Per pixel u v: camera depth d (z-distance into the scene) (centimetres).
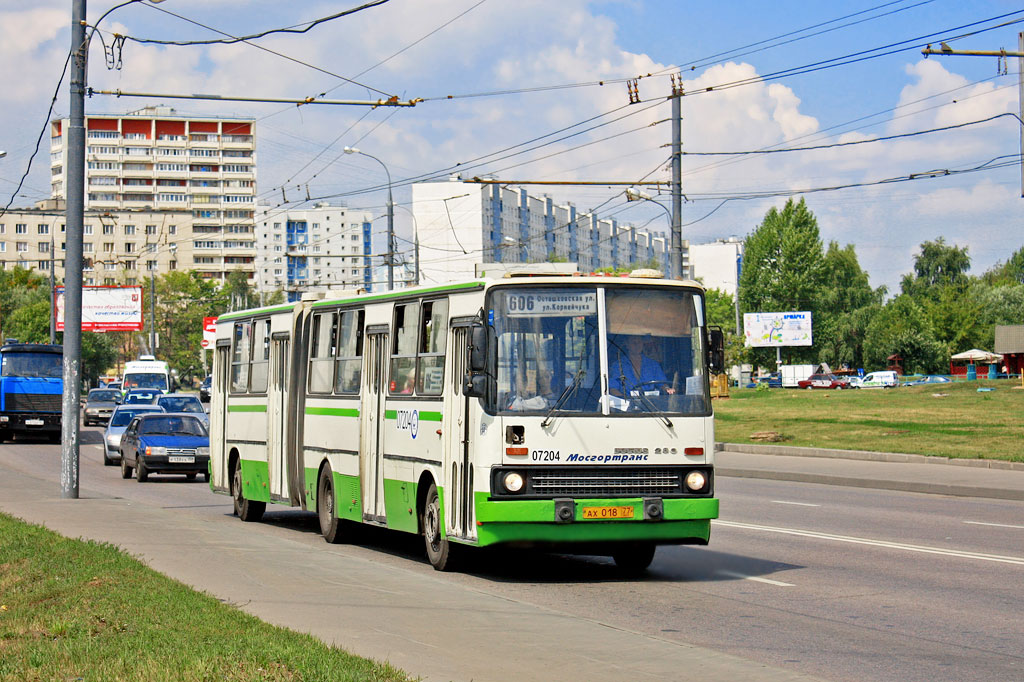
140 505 2667
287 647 1036
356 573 1583
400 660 1027
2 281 19150
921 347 15988
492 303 1620
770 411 6488
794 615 1372
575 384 1609
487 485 1572
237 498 2677
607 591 1561
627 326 1647
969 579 1623
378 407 1975
